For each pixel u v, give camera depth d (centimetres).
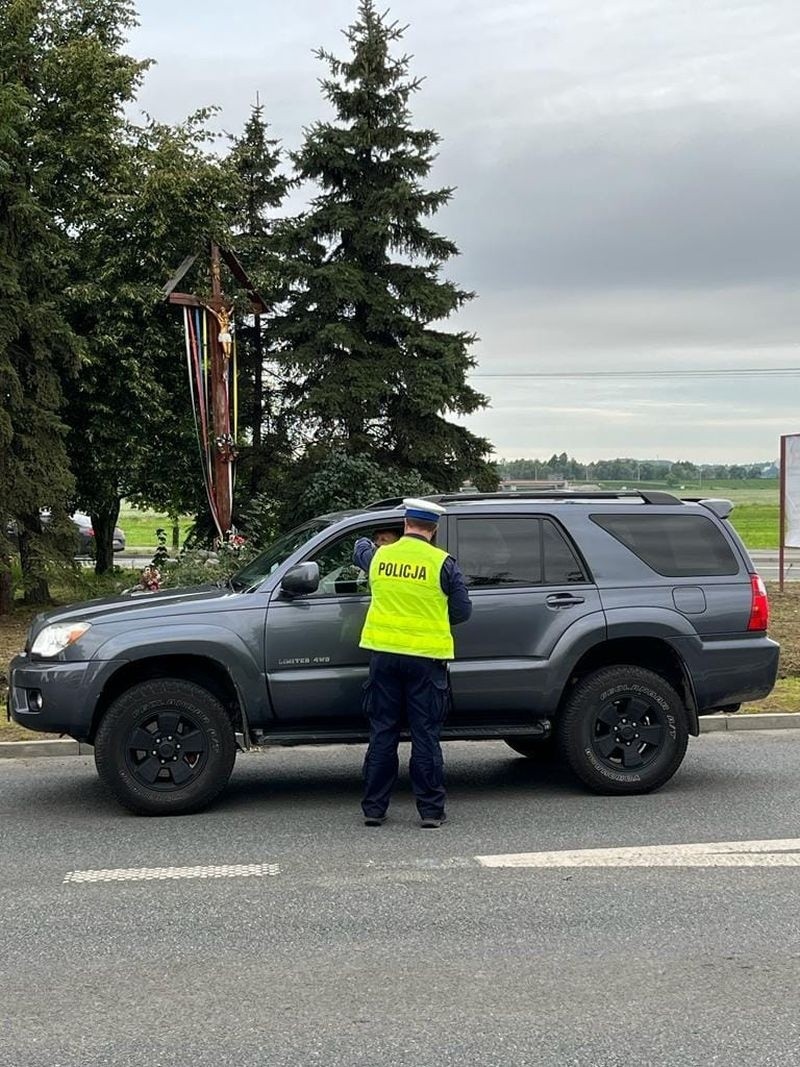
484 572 729
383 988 418
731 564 757
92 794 762
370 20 2325
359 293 2236
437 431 2334
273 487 2322
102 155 2156
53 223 2053
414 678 660
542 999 406
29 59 2075
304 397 2314
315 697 702
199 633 692
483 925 488
